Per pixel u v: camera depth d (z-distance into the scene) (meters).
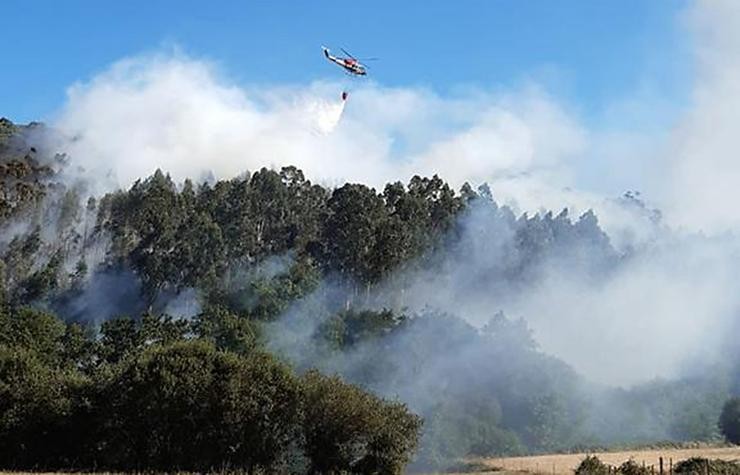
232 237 137.12
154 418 46.97
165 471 45.41
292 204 158.25
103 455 47.47
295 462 47.88
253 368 48.75
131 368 48.19
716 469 57.00
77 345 78.88
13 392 48.12
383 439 47.88
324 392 48.28
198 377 47.59
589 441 97.44
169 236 131.00
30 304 120.88
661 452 87.38
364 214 146.00
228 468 46.03
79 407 48.47
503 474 61.78
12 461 47.12
